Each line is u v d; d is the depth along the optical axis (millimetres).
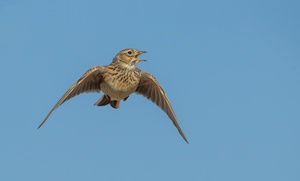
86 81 14398
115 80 14289
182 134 14008
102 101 14992
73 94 14000
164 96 14633
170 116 14477
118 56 14484
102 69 14289
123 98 14750
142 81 14914
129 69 14430
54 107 12719
